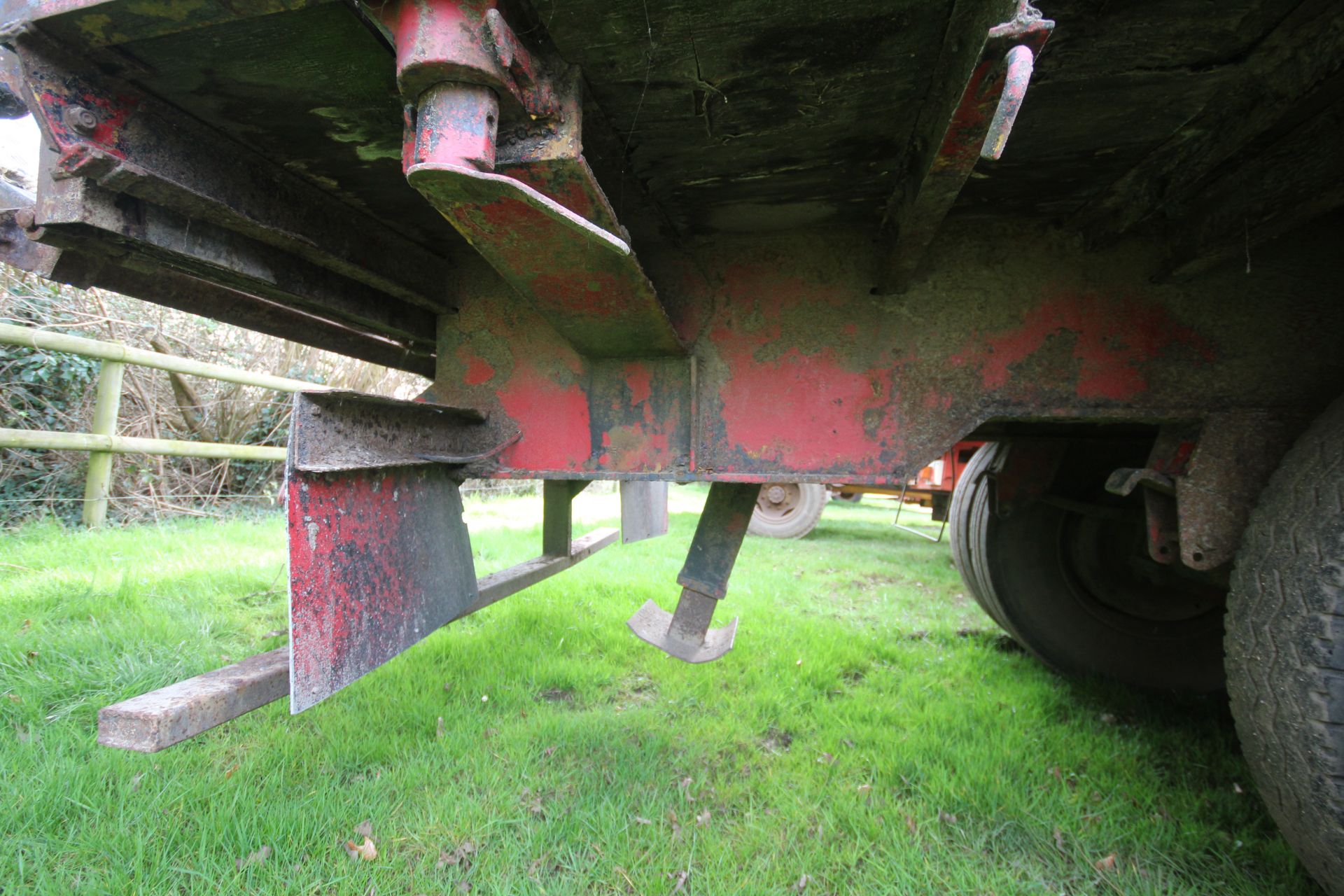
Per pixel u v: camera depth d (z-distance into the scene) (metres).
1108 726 2.65
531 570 2.71
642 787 2.12
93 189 1.29
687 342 1.92
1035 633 3.09
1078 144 1.42
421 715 2.50
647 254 1.94
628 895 1.69
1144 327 1.72
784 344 1.88
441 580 1.85
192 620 3.19
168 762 2.08
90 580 3.67
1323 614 1.31
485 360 2.06
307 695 1.25
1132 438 2.79
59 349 4.44
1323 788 1.31
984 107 1.06
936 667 3.37
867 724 2.64
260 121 1.35
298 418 1.30
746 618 4.09
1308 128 1.26
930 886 1.75
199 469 7.31
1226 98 1.26
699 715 2.68
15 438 4.23
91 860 1.68
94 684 2.48
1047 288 1.77
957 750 2.36
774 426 1.87
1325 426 1.45
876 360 1.83
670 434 1.92
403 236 1.94
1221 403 1.67
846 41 1.09
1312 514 1.37
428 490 1.84
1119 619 3.03
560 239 1.30
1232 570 1.54
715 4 1.01
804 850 1.87
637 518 3.70
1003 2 0.94
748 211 1.75
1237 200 1.42
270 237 1.56
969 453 6.13
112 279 1.75
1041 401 1.74
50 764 1.95
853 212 1.75
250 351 7.88
